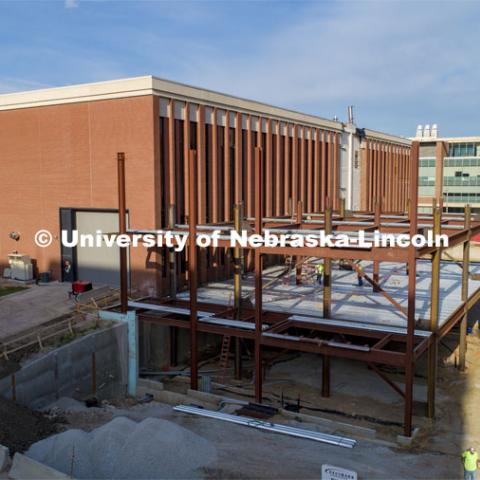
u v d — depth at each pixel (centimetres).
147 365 2831
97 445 1712
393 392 2609
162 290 3091
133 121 3039
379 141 5750
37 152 3397
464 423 2267
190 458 1677
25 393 2089
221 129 3506
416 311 2716
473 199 8406
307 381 2756
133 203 3081
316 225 3034
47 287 3228
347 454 1877
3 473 1509
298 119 4281
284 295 3109
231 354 3147
